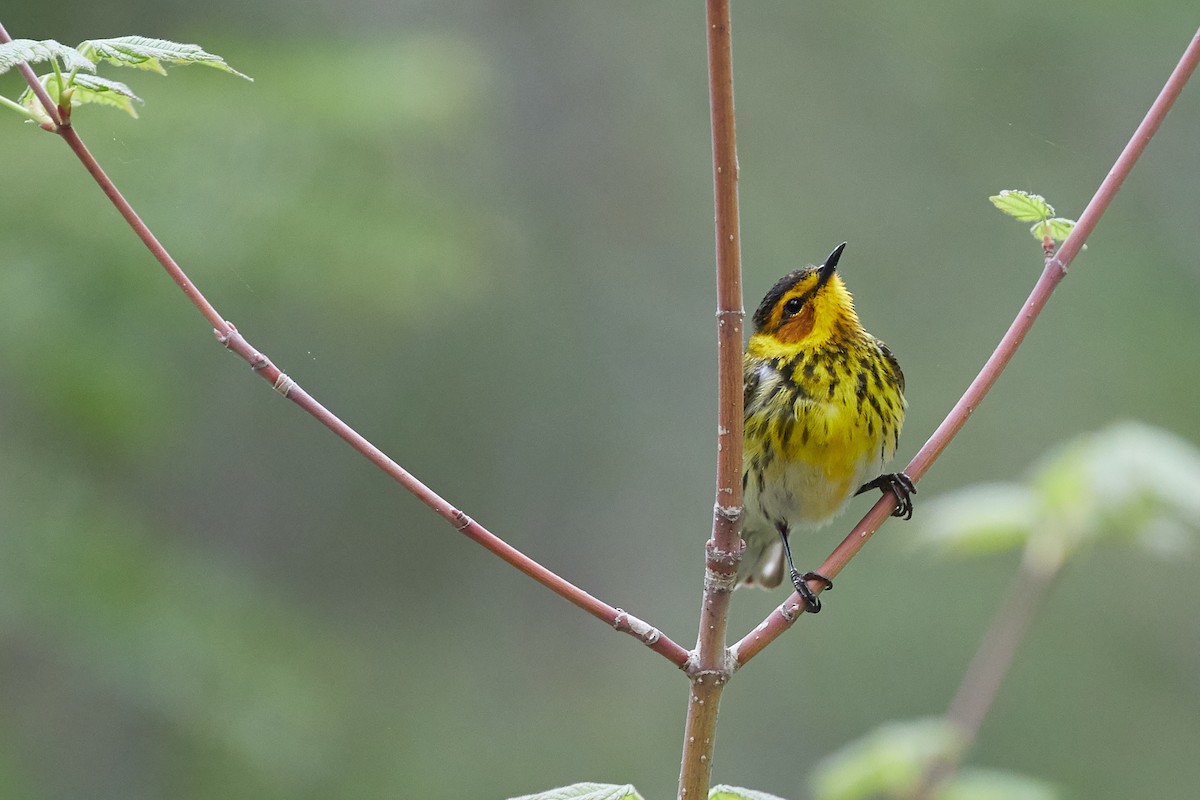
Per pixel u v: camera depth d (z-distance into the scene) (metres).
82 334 11.16
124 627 11.43
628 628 4.28
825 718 16.09
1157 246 17.20
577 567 16.34
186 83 12.12
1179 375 16.45
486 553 16.03
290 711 11.80
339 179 11.77
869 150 17.00
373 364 15.36
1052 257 4.78
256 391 14.62
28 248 11.23
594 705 16.00
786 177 16.88
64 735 12.78
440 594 15.88
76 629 11.33
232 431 14.94
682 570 16.41
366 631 15.44
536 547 16.27
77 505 11.97
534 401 16.03
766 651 16.62
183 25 13.54
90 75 4.40
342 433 4.21
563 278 16.44
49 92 4.26
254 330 14.04
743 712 16.30
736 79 17.17
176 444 13.02
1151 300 16.84
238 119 11.77
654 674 16.39
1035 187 16.88
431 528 15.77
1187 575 16.92
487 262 13.26
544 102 16.94
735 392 4.19
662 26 17.34
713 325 16.67
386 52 12.65
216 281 11.47
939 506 7.24
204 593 12.25
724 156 4.05
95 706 12.86
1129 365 16.56
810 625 16.62
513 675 15.87
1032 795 6.36
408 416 15.47
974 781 6.43
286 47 12.87
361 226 11.64
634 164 16.97
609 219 16.81
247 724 11.53
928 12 17.19
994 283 16.66
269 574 15.23
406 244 11.73
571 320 16.31
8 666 12.79
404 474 4.21
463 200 13.75
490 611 16.03
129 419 11.33
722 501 4.25
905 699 16.09
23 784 11.98
